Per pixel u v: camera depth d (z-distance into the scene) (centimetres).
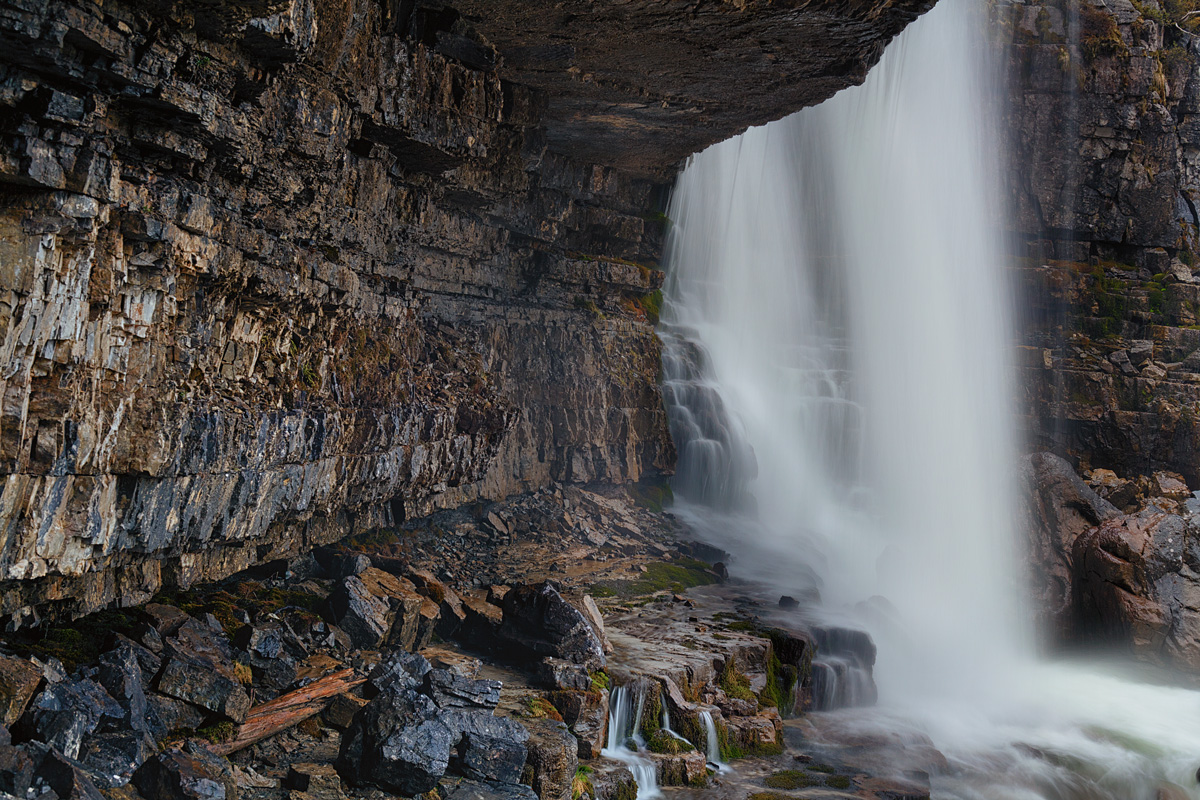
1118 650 3519
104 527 1237
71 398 1127
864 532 4472
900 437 4909
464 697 1709
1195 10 5075
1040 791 2517
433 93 2061
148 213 1221
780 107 2814
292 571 2094
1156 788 2594
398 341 2370
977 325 4966
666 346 4181
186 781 1143
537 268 3491
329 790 1402
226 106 1319
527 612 2172
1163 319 4800
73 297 1108
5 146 1010
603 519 3541
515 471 3397
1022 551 4062
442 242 2634
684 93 2695
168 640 1447
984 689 3284
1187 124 4941
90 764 1127
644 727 2125
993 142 4956
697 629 2652
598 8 2103
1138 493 4347
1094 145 4875
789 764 2231
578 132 3127
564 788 1689
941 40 4991
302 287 1734
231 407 1480
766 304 5109
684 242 4547
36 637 1321
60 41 993
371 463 2042
